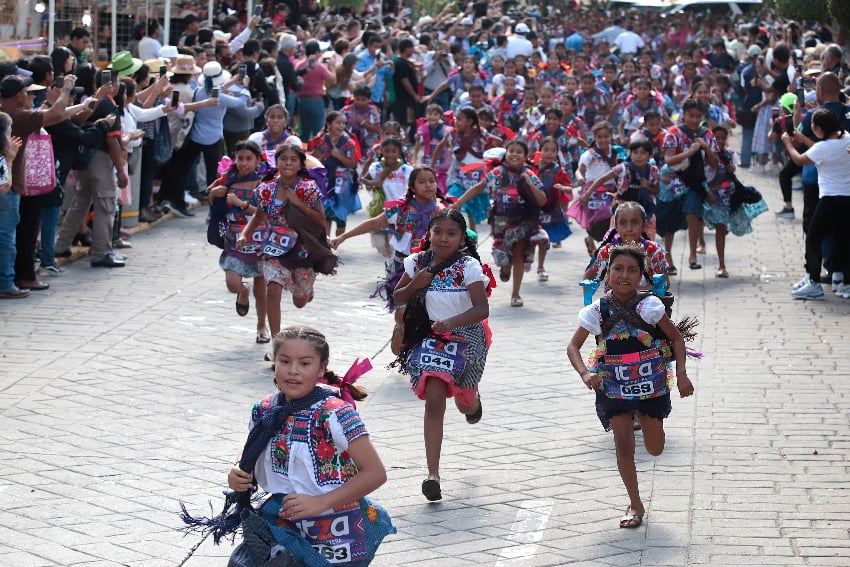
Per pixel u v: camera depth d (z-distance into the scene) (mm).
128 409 13031
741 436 12445
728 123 26375
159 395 13539
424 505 10664
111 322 16531
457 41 43375
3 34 22594
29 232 17828
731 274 20906
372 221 15102
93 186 19500
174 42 30500
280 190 14570
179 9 30594
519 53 39531
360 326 17047
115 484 10914
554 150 20141
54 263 19203
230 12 34312
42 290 18078
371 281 19969
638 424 12703
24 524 9961
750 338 16484
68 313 16859
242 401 13484
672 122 29344
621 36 52500
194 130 24188
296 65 30828
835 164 18250
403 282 11188
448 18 47438
